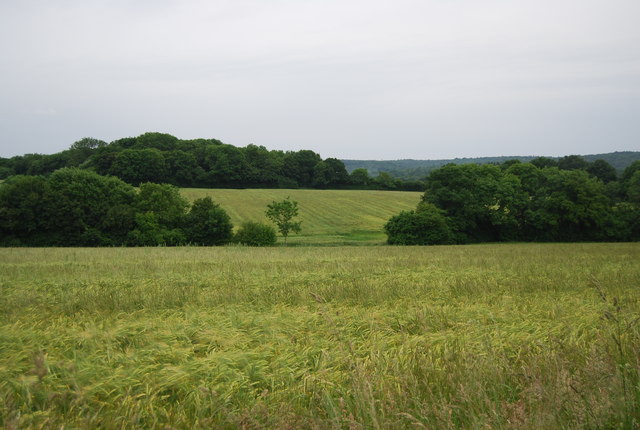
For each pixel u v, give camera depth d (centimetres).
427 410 467
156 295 1257
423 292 1343
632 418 454
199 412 501
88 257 2778
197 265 2147
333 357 669
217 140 14750
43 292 1405
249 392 564
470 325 850
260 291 1338
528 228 6612
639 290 1357
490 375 574
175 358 672
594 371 523
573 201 6569
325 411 502
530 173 7306
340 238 6169
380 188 12169
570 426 439
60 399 507
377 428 425
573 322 884
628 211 6681
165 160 10231
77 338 750
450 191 6397
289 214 5503
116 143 12781
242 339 780
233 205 8056
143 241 5322
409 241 5697
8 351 679
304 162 12194
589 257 2769
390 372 611
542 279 1606
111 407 520
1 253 3156
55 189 5572
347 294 1281
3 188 5306
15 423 438
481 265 2217
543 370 587
